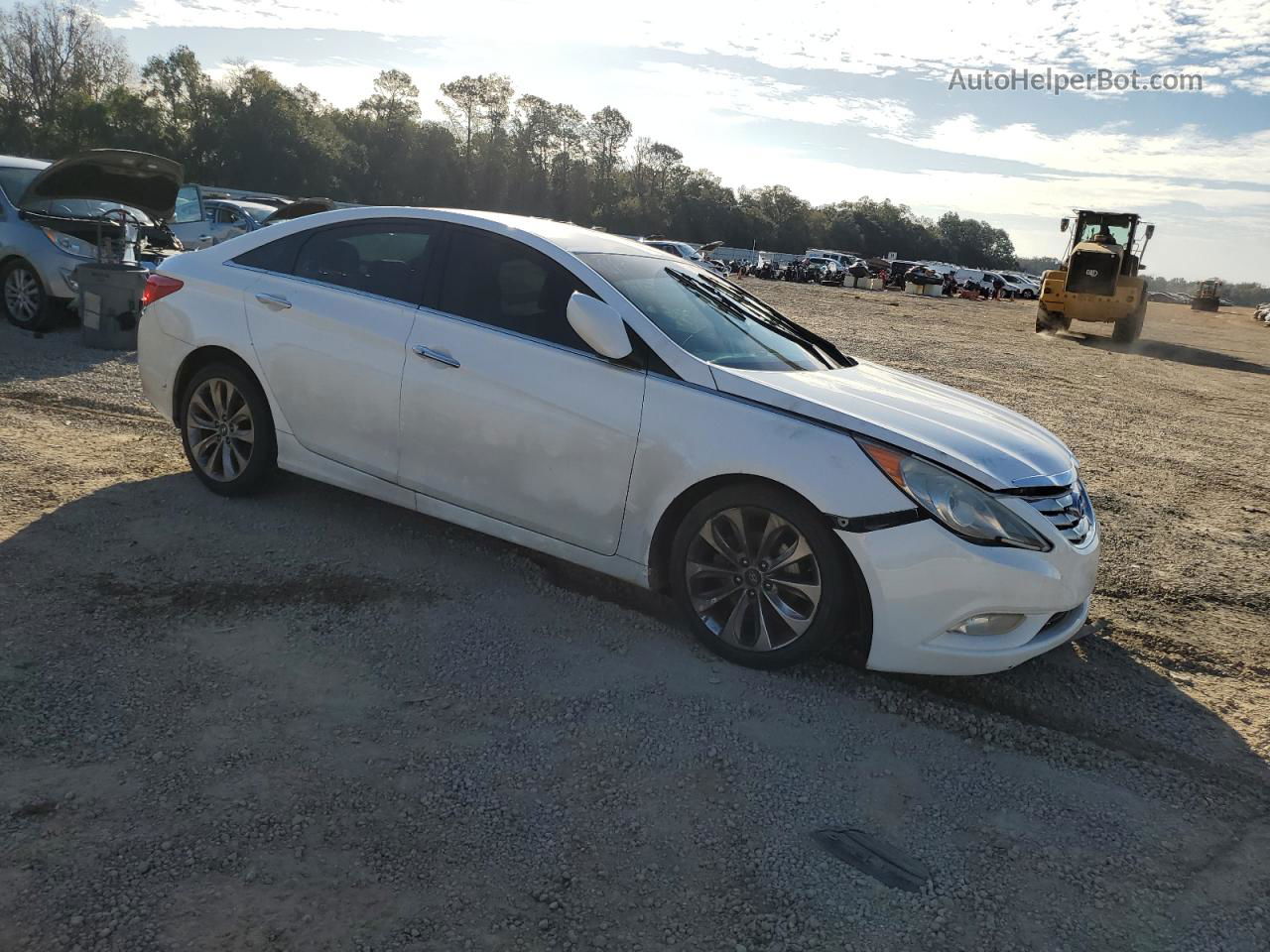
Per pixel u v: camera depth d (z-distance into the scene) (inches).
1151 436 377.1
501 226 163.8
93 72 3142.2
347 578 159.9
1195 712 143.1
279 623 142.5
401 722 120.0
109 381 284.4
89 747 108.2
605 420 145.3
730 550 140.9
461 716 122.7
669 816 106.1
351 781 106.9
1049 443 153.7
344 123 3850.9
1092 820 113.3
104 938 81.0
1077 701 143.6
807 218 5698.8
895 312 1056.2
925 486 129.7
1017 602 129.9
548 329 153.6
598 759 115.8
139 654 129.3
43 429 227.0
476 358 155.6
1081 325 1140.5
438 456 160.7
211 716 117.0
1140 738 134.3
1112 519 243.6
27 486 186.2
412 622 147.0
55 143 2876.5
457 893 91.0
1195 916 97.4
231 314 181.5
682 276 175.8
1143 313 885.2
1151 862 106.1
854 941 89.4
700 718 127.1
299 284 177.2
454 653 139.0
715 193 5039.4
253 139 3085.6
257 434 181.3
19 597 141.1
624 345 143.2
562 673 135.9
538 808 105.3
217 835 95.7
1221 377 680.4
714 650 144.0
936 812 112.0
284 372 175.0
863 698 137.0
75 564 154.5
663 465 141.4
